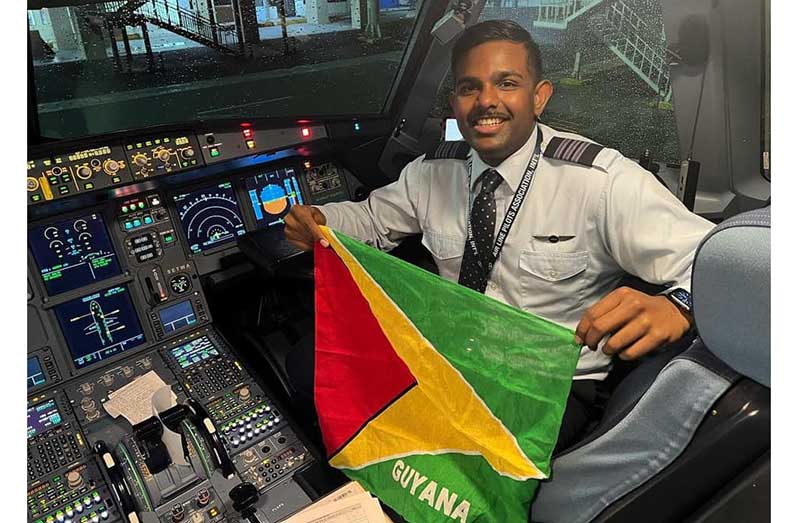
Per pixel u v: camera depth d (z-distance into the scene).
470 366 1.22
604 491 1.05
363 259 1.35
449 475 1.28
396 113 2.38
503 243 1.57
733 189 2.37
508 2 2.17
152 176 1.81
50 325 1.71
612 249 1.48
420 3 2.13
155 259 1.90
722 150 2.31
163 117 1.96
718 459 0.87
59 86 1.72
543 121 2.42
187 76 1.94
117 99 1.85
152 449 1.46
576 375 1.50
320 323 1.44
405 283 1.30
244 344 2.09
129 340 1.82
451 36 2.13
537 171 1.55
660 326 1.03
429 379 1.30
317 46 2.12
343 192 2.37
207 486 1.46
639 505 0.99
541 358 1.12
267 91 2.10
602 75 2.30
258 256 1.90
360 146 2.40
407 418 1.35
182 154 1.87
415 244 2.14
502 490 1.19
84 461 1.50
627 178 1.45
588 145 1.54
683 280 1.21
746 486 0.86
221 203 2.06
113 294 1.82
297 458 1.54
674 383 0.88
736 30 2.12
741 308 0.76
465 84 1.47
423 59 2.24
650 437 0.94
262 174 2.17
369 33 2.16
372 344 1.38
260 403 1.68
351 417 1.43
